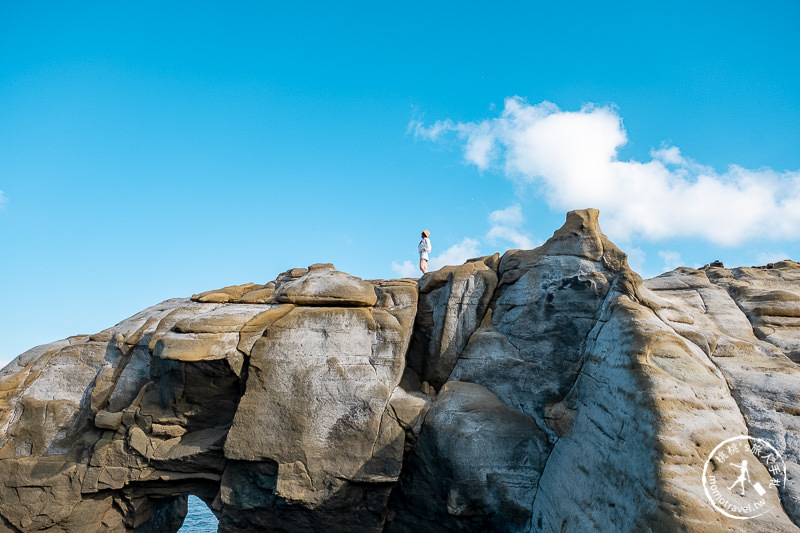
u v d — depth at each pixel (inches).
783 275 681.0
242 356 623.2
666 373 419.5
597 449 450.6
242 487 601.0
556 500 489.4
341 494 569.3
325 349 624.7
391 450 574.9
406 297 693.9
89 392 709.9
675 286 644.1
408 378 673.6
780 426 392.5
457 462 558.6
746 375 451.8
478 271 685.9
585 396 521.7
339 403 598.2
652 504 342.6
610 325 514.3
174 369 621.9
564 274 625.0
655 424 377.7
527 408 594.2
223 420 653.3
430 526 606.2
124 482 639.1
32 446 680.4
